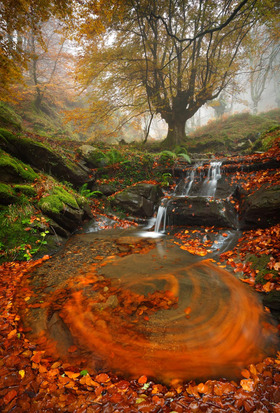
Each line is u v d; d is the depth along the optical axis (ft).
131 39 39.47
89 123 43.62
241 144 44.16
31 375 5.27
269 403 4.61
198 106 46.78
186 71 42.14
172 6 34.45
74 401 4.64
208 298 8.82
